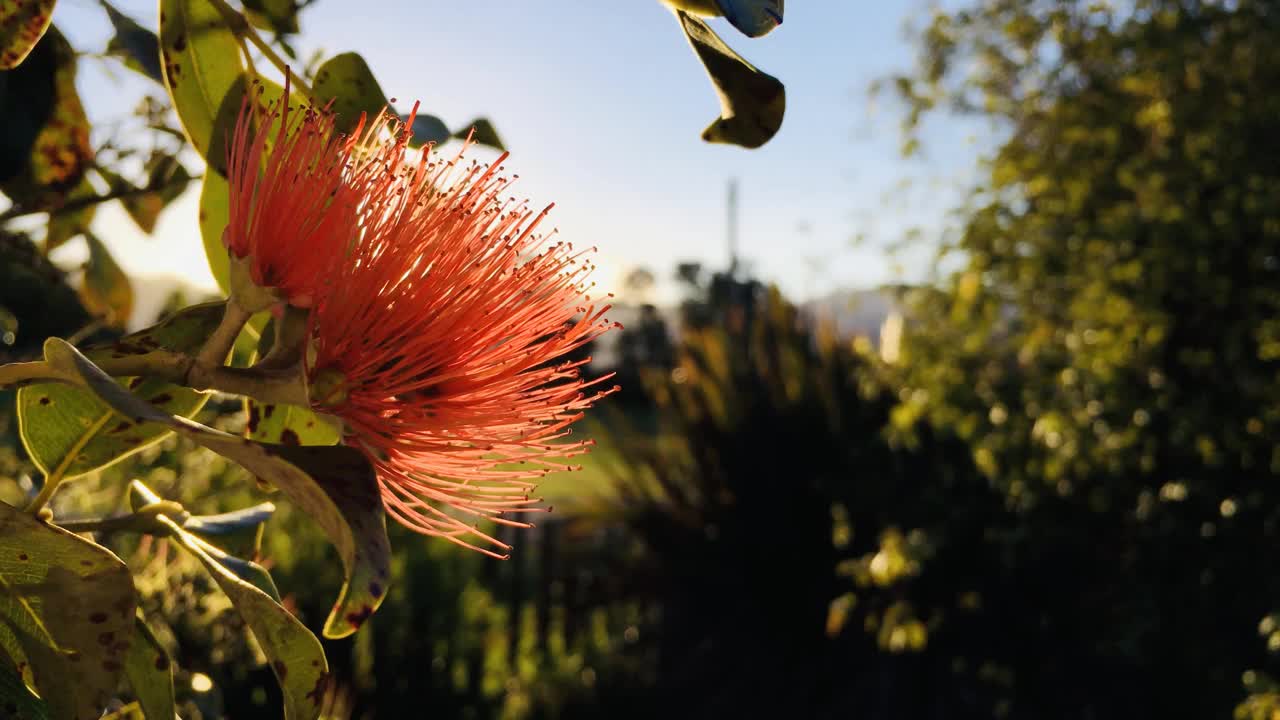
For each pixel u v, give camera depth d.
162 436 1.02
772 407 6.45
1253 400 4.21
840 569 5.26
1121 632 4.51
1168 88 4.78
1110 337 4.43
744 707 5.97
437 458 0.95
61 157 1.33
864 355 5.80
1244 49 4.64
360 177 0.91
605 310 1.02
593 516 6.77
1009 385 5.05
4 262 1.61
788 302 6.89
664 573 6.47
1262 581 4.11
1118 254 4.61
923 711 5.40
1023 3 5.52
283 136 0.90
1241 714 3.65
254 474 0.73
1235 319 4.36
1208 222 4.43
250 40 1.13
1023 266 4.92
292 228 0.87
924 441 5.54
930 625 5.08
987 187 5.32
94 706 0.82
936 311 5.46
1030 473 4.77
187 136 1.15
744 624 6.12
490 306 0.94
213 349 0.85
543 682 6.04
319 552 3.97
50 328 1.90
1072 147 5.02
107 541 1.99
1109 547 4.64
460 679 4.83
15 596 0.81
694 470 6.68
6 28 1.01
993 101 5.65
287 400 0.85
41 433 0.98
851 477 5.94
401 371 0.92
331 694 3.24
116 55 1.45
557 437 0.99
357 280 0.88
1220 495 4.26
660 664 6.34
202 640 1.94
